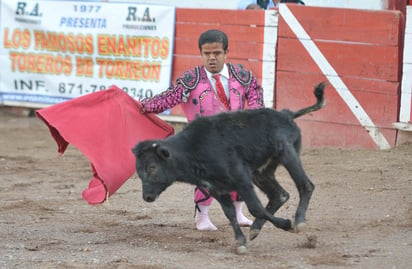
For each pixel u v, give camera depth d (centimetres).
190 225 998
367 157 1429
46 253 846
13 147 1652
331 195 1152
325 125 1548
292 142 836
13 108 2033
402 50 1484
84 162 1499
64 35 1891
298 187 834
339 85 1525
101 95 954
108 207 1117
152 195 802
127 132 955
